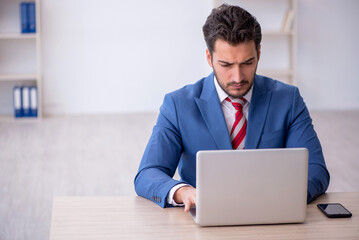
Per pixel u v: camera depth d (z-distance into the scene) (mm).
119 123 6422
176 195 1866
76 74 6828
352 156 5039
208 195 1679
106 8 6723
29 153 5105
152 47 6879
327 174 2070
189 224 1740
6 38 6570
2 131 5953
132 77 6926
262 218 1714
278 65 7102
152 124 6367
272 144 2074
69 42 6734
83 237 1640
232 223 1709
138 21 6797
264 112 2084
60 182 4273
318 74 7180
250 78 1903
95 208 1887
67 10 6656
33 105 6512
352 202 1953
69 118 6672
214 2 6672
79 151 5203
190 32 6895
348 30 7113
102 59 6832
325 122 6512
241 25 1820
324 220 1780
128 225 1733
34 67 6707
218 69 1893
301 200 1719
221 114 2062
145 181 1969
